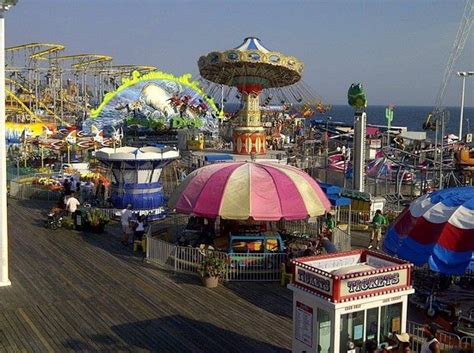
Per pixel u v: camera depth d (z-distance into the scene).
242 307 15.14
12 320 13.96
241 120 33.91
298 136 53.34
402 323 10.59
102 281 17.25
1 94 15.84
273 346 12.66
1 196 16.27
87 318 14.17
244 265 17.64
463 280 16.81
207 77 34.31
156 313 14.59
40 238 22.86
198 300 15.65
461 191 15.37
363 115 28.55
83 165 38.97
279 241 19.20
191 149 42.09
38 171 37.88
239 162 21.61
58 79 80.06
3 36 15.77
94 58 73.25
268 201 18.78
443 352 11.98
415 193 33.00
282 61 31.12
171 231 23.47
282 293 16.36
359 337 10.17
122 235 23.52
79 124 62.94
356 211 26.02
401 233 14.95
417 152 36.84
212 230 20.80
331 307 9.76
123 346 12.56
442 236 13.94
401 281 10.50
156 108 55.91
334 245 19.28
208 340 12.95
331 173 35.00
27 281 17.14
